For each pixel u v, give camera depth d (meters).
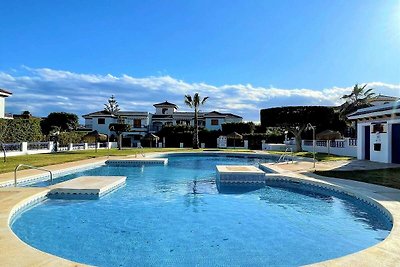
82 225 8.23
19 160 21.47
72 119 37.16
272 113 35.75
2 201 8.87
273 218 9.01
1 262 4.73
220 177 14.62
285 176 14.50
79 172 18.38
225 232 7.77
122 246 6.77
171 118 62.59
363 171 16.02
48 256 4.96
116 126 42.56
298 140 36.12
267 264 5.86
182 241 7.11
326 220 8.77
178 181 15.64
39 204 10.29
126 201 11.02
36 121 33.56
